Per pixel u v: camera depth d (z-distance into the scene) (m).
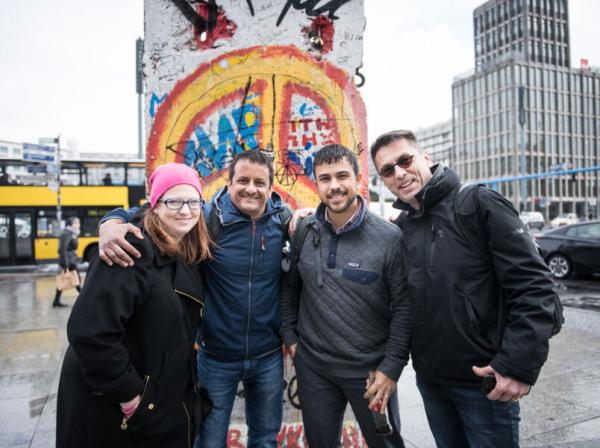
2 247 13.52
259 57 2.77
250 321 1.99
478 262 1.65
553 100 69.94
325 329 1.92
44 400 3.49
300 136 2.82
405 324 1.83
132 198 14.13
